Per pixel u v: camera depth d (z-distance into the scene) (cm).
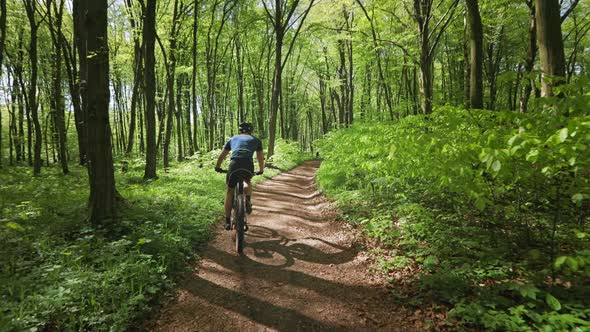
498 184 383
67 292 285
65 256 386
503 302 271
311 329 283
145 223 498
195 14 1430
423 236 446
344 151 857
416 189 662
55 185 884
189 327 285
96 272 349
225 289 356
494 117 402
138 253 388
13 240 412
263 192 1002
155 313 301
